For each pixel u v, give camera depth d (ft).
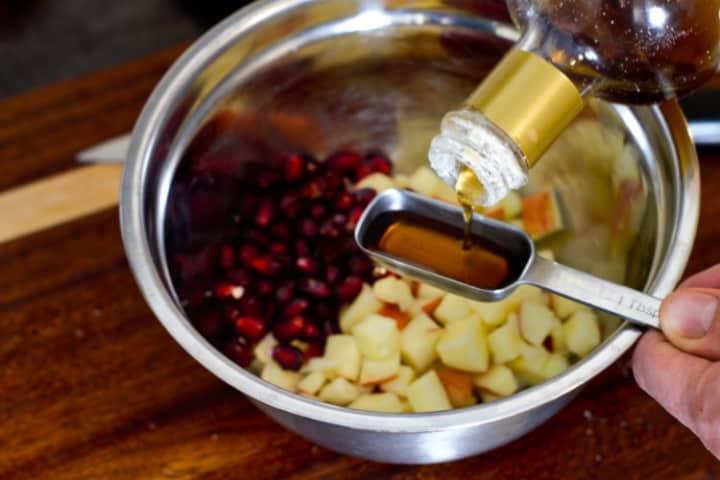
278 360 1.60
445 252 1.58
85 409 1.54
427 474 1.48
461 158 1.27
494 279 1.53
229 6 2.96
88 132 1.83
